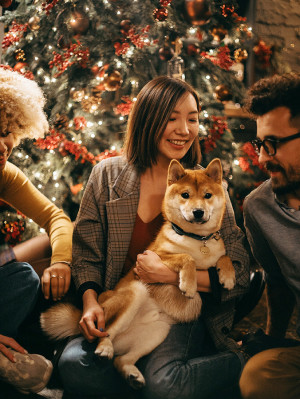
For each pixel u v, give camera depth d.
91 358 1.64
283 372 1.52
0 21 3.43
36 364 1.68
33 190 2.16
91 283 1.83
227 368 1.68
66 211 3.34
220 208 1.82
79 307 1.89
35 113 2.01
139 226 1.94
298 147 1.53
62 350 1.78
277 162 1.58
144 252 1.82
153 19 3.13
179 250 1.82
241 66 4.18
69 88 3.16
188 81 3.23
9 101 1.89
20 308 1.85
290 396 1.49
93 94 3.13
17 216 3.17
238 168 3.27
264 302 2.88
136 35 3.04
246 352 1.78
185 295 1.66
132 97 3.19
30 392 1.73
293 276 1.58
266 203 1.69
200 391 1.60
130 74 3.19
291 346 1.77
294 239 1.58
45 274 1.86
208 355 1.78
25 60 3.42
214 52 3.37
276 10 4.32
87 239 1.90
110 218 1.87
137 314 1.82
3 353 1.66
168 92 1.83
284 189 1.60
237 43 3.44
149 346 1.72
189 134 1.89
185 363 1.66
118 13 3.12
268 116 1.57
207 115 3.11
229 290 1.73
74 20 2.98
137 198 1.90
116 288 1.85
